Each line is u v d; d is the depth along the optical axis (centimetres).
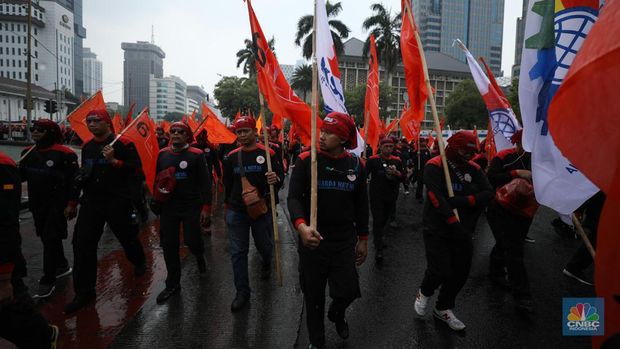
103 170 406
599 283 162
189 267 539
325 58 420
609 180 169
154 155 470
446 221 337
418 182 1184
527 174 414
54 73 9256
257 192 398
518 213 401
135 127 441
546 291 471
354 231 312
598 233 163
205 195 450
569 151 178
